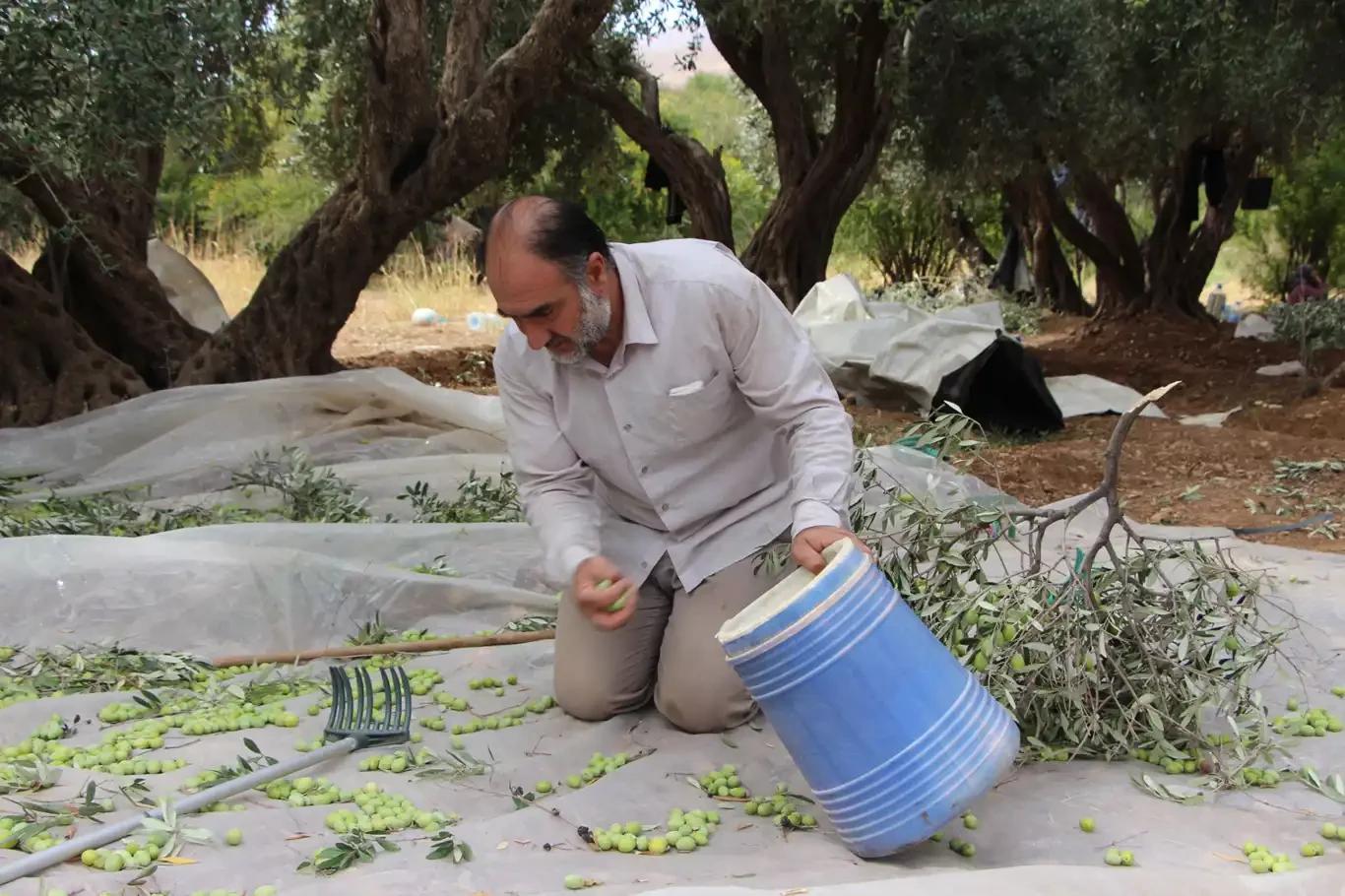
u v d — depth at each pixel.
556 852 2.68
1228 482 7.35
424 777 3.13
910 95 12.56
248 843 2.68
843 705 2.57
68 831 2.70
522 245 2.82
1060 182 18.34
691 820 2.83
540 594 4.75
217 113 7.00
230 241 22.19
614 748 3.38
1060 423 9.81
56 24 5.73
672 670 3.42
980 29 12.20
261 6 8.78
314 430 7.34
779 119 13.13
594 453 3.43
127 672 3.89
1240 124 15.03
